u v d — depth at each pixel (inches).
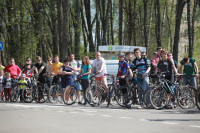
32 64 1053.8
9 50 2082.9
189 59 938.1
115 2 2600.9
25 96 1007.0
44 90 976.3
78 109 761.0
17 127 459.2
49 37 2257.6
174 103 814.5
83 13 2492.6
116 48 1667.1
